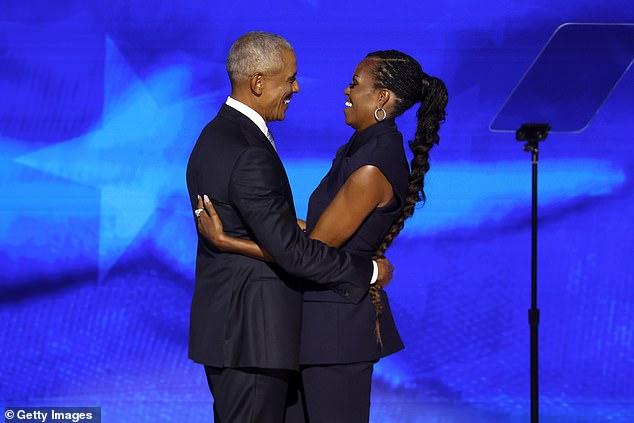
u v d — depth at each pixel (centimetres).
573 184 1487
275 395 813
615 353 1431
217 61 1515
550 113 1033
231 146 780
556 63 1042
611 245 1470
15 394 1368
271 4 1520
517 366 1412
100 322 1433
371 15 1523
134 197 1484
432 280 1459
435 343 1431
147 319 1441
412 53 1524
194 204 816
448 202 1487
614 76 1441
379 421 1319
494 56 1520
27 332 1420
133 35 1509
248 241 788
